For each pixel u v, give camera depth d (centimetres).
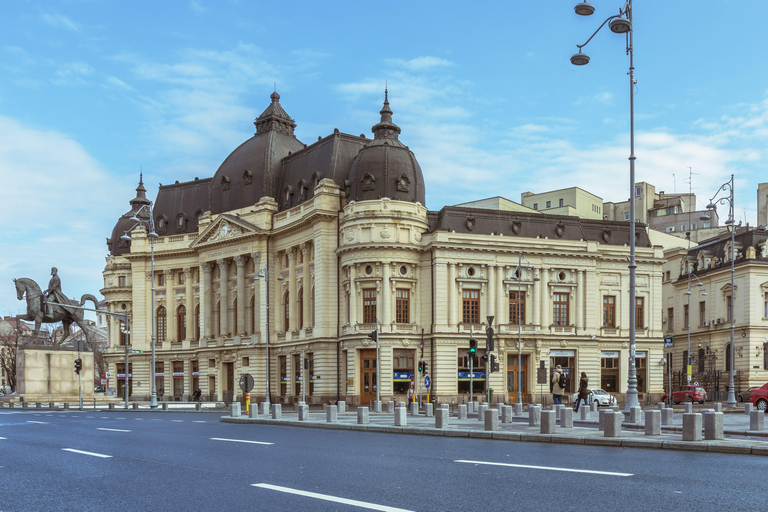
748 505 1134
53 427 3475
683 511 1091
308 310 7569
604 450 1984
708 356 8344
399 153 7044
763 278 7788
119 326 10225
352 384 6725
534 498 1200
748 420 3572
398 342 6694
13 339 13700
